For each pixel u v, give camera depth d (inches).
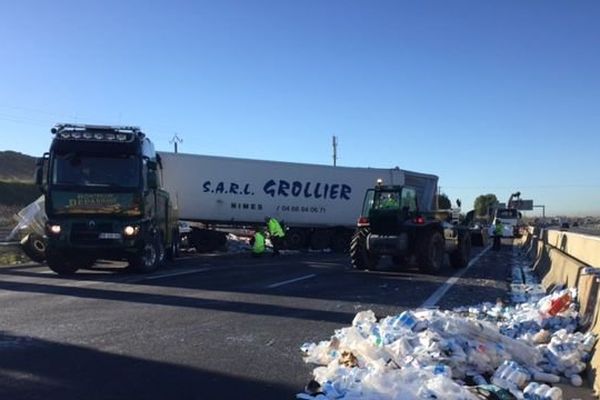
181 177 1266.0
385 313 419.5
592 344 278.2
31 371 259.6
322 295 506.9
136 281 587.5
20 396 226.1
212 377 256.2
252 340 326.0
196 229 1233.4
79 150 635.5
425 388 214.2
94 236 631.8
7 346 303.3
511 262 996.6
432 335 262.1
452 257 848.3
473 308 423.5
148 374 258.7
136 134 653.9
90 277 625.0
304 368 271.4
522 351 270.2
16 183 2250.2
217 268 757.9
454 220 872.9
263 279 622.5
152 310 414.0
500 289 578.2
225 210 1283.2
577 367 268.2
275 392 236.8
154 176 665.6
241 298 477.7
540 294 535.5
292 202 1296.8
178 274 663.8
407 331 271.6
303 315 405.1
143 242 650.8
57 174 632.4
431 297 507.5
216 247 1246.3
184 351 299.4
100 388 238.2
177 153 1269.7
